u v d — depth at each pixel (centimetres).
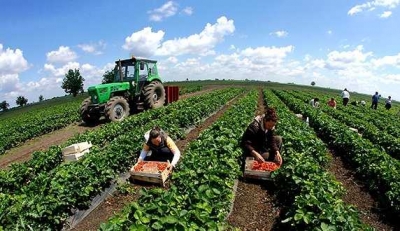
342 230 480
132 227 433
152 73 2070
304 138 1008
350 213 543
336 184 688
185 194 578
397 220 691
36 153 1016
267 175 801
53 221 618
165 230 443
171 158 836
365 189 855
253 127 786
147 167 800
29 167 921
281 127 1234
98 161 812
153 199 539
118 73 1948
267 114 741
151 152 859
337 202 566
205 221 483
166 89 2331
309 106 2319
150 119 1716
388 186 774
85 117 1823
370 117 2236
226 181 666
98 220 691
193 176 657
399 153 1192
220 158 794
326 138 1430
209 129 1203
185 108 1905
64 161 1031
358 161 966
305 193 627
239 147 920
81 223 683
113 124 1466
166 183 797
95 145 1123
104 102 1748
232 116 1521
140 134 1124
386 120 2186
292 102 2791
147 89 1981
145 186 804
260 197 759
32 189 684
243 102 2453
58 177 711
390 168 818
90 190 719
